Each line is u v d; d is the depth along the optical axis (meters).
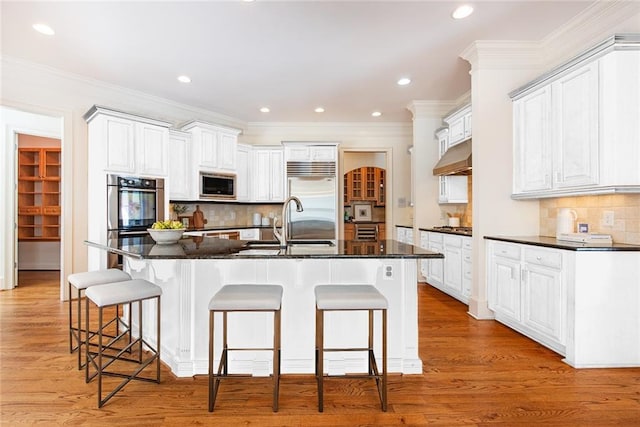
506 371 2.28
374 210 8.09
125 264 3.15
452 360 2.45
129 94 4.45
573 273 2.32
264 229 5.84
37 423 1.71
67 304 3.87
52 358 2.46
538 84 2.93
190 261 2.25
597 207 2.77
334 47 3.27
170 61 3.58
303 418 1.78
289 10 2.64
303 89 4.43
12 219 4.68
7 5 2.57
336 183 5.60
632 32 2.46
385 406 1.83
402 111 5.45
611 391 2.03
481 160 3.34
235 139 5.36
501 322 3.25
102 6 2.59
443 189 4.80
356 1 2.54
